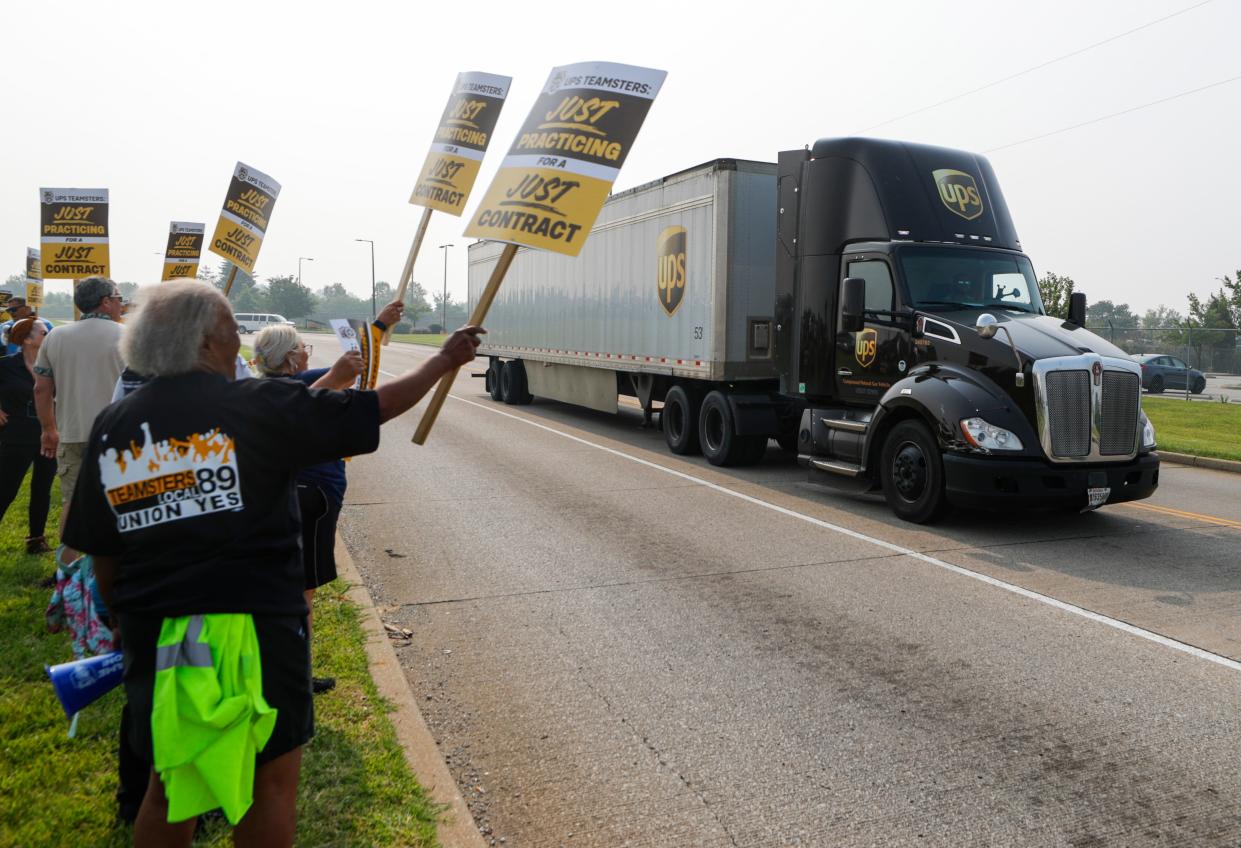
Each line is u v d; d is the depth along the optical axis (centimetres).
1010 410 806
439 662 505
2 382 634
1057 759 397
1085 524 873
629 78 307
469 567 695
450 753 400
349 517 864
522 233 305
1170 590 650
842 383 1019
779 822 345
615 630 559
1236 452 1369
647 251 1360
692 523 855
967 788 371
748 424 1154
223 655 213
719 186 1157
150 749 222
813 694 465
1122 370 806
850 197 1008
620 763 391
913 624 573
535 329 1852
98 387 535
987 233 1007
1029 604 615
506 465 1192
